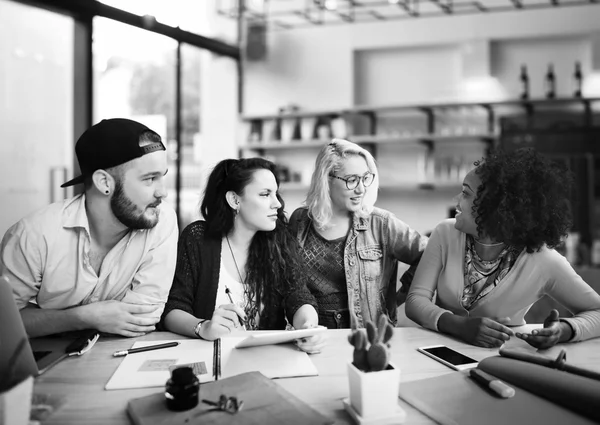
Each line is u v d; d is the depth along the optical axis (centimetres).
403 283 228
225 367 126
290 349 141
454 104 554
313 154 642
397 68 615
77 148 154
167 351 140
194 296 181
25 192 429
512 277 171
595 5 531
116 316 152
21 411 87
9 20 417
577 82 530
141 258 166
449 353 141
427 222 601
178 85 546
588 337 152
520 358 128
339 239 217
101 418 101
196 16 585
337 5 621
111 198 154
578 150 508
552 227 163
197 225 188
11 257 155
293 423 94
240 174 179
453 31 579
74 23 428
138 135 152
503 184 161
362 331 102
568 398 103
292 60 644
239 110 661
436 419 100
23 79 427
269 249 185
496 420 98
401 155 610
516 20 556
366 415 98
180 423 95
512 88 568
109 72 464
